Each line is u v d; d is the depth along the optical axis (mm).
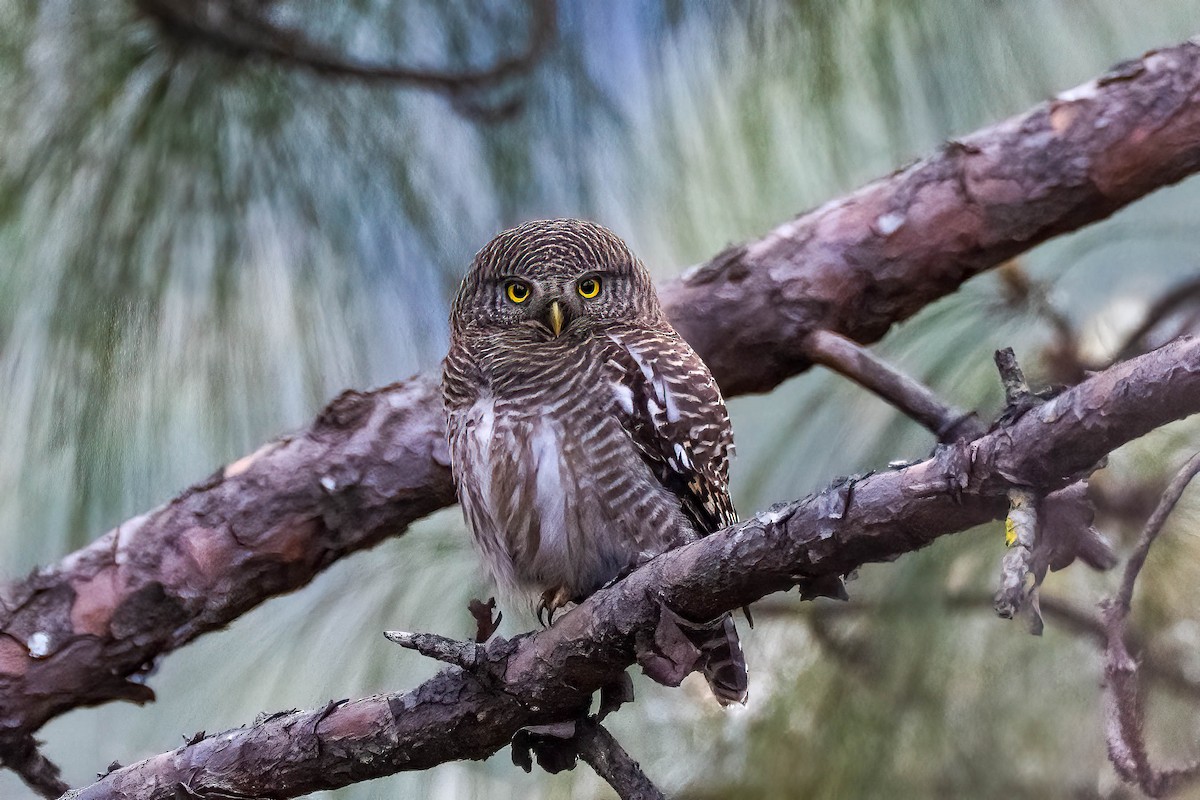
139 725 8617
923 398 8508
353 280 8594
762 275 8625
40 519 8570
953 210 8609
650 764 8539
